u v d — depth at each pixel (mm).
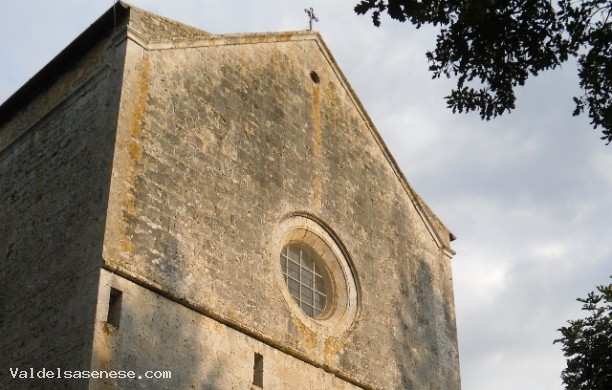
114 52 17609
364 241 21312
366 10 15000
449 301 23062
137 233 16000
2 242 17625
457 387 21766
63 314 15219
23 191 17922
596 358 19141
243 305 17406
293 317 18422
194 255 16906
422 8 15023
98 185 16141
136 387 14812
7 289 16766
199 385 15867
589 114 15969
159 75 17922
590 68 15523
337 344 19109
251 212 18594
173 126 17703
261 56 20938
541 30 15219
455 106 15867
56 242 16312
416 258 22672
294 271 19688
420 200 23766
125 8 17781
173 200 17000
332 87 22766
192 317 16344
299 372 17969
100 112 17141
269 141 19938
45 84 18875
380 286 21094
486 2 14414
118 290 15297
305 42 22531
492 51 15352
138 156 16688
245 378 16781
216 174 18188
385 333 20516
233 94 19578
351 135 22609
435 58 15570
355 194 21750
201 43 19266
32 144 18453
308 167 20703
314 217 20219
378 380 19656
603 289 19922
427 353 21422
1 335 16234
